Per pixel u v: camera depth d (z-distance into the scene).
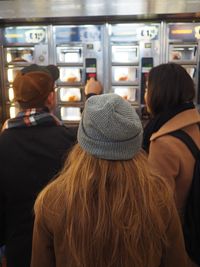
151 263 0.82
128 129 0.78
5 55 4.43
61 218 0.82
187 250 1.31
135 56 4.30
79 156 0.83
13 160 1.30
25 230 1.32
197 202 1.29
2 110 4.54
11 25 4.34
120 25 4.23
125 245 0.78
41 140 1.31
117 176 0.79
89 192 0.79
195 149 1.30
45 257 0.89
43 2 3.22
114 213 0.77
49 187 0.86
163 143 1.29
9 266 1.38
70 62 4.35
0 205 1.34
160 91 1.36
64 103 4.44
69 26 4.28
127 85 4.36
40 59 4.36
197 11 3.72
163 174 1.28
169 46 4.23
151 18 4.16
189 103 1.37
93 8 3.54
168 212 0.84
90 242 0.78
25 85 1.34
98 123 0.78
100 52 4.31
